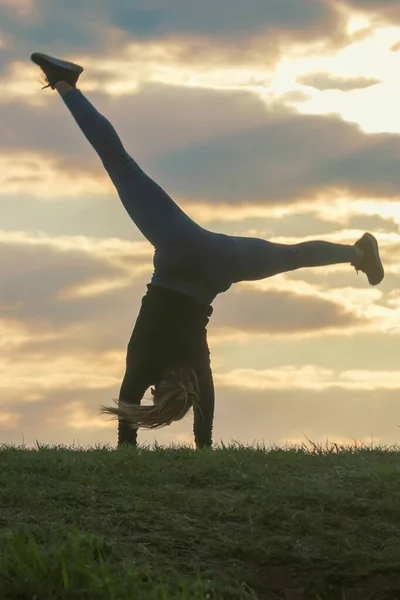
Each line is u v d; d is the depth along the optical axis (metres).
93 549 5.82
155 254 9.17
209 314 9.20
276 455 9.16
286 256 9.49
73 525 6.33
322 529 6.77
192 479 8.12
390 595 5.96
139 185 9.27
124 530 6.55
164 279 9.09
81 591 4.92
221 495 7.58
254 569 6.21
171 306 8.96
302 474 8.41
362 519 7.02
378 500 7.39
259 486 7.84
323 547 6.48
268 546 6.47
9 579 5.01
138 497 7.38
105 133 9.41
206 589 5.54
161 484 7.96
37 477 7.87
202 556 6.29
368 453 9.96
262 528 6.81
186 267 8.96
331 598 5.98
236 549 6.38
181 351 8.97
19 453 9.16
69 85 9.61
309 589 6.03
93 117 9.47
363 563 6.28
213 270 8.98
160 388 8.45
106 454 9.13
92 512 6.88
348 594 5.99
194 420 9.66
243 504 7.28
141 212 9.20
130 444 9.73
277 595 5.95
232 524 6.86
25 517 6.65
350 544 6.54
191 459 8.91
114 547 6.11
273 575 6.16
